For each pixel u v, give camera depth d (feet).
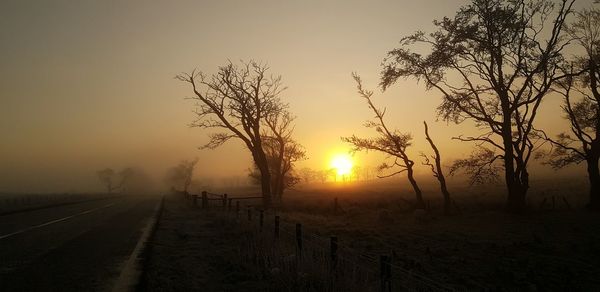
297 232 33.06
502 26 86.33
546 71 85.51
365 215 95.86
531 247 51.21
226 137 114.42
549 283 34.55
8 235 51.60
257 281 27.48
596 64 90.99
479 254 47.01
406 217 91.91
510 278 35.96
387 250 47.67
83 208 114.83
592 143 94.79
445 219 85.92
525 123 94.17
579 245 52.31
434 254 46.44
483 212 96.22
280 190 152.87
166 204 137.39
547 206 102.53
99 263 33.12
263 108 114.21
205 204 107.45
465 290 29.86
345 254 35.14
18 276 28.43
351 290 22.93
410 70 99.19
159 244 43.93
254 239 40.45
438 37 94.43
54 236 50.55
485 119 92.12
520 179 93.25
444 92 96.63
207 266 32.76
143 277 28.14
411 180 107.34
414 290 24.64
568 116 101.19
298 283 25.07
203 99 111.55
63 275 28.76
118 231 56.03
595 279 36.14
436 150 99.25
